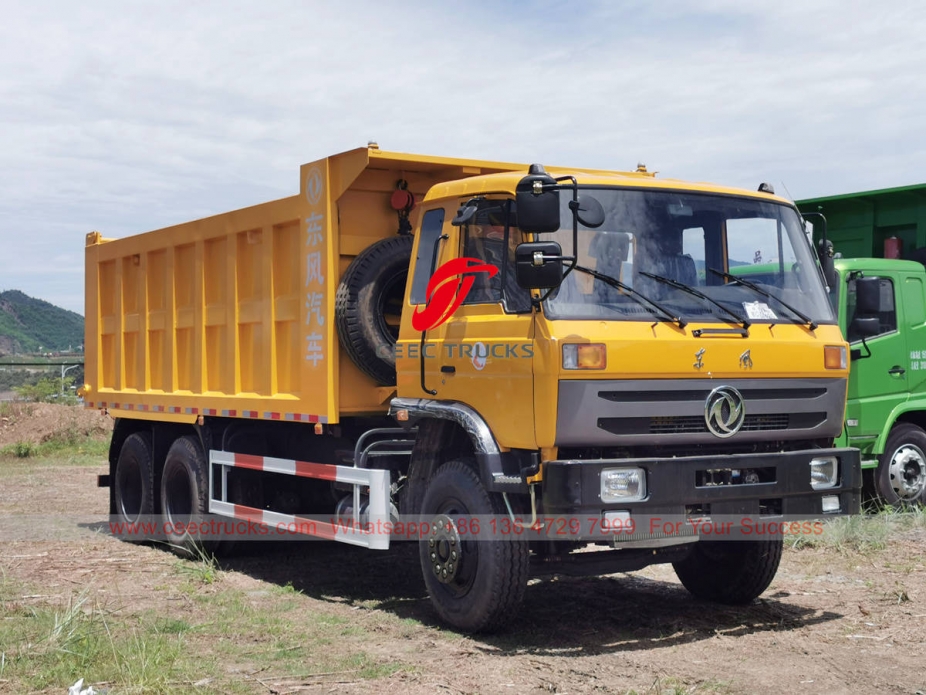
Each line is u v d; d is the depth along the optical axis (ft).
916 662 19.48
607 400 19.51
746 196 22.50
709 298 21.02
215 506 30.55
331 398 25.16
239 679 18.42
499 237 21.24
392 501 24.03
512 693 17.66
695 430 20.39
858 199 40.83
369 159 24.12
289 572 29.50
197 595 25.88
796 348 21.38
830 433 22.15
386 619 23.32
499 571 20.75
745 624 22.56
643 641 21.17
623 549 22.08
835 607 23.95
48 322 358.23
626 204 20.98
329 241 25.11
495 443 20.65
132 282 36.40
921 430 38.04
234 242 29.68
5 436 70.95
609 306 20.03
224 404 30.07
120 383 37.06
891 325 37.29
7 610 23.61
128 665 18.53
